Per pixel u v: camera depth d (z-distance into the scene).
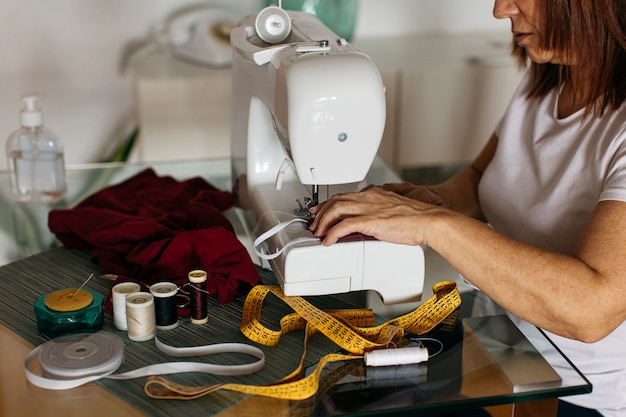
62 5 2.96
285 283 1.56
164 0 3.04
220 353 1.47
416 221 1.54
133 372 1.39
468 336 1.54
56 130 3.13
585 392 1.42
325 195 1.81
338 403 1.35
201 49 3.03
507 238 1.53
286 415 1.32
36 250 1.83
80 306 1.51
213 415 1.31
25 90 3.05
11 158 2.08
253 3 3.08
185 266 1.67
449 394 1.38
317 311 1.55
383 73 2.95
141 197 2.03
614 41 1.61
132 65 3.11
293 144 1.50
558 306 1.48
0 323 1.54
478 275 1.53
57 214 1.86
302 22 1.82
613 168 1.60
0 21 2.93
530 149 1.88
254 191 1.83
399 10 3.30
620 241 1.49
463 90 3.05
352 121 1.49
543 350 1.50
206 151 2.97
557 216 1.75
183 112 2.89
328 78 1.47
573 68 1.77
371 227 1.54
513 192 1.89
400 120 3.04
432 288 1.69
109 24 3.03
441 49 3.19
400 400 1.37
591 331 1.51
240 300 1.64
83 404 1.33
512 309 1.54
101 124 3.17
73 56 3.05
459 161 3.17
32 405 1.33
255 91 1.74
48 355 1.41
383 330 1.53
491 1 3.37
